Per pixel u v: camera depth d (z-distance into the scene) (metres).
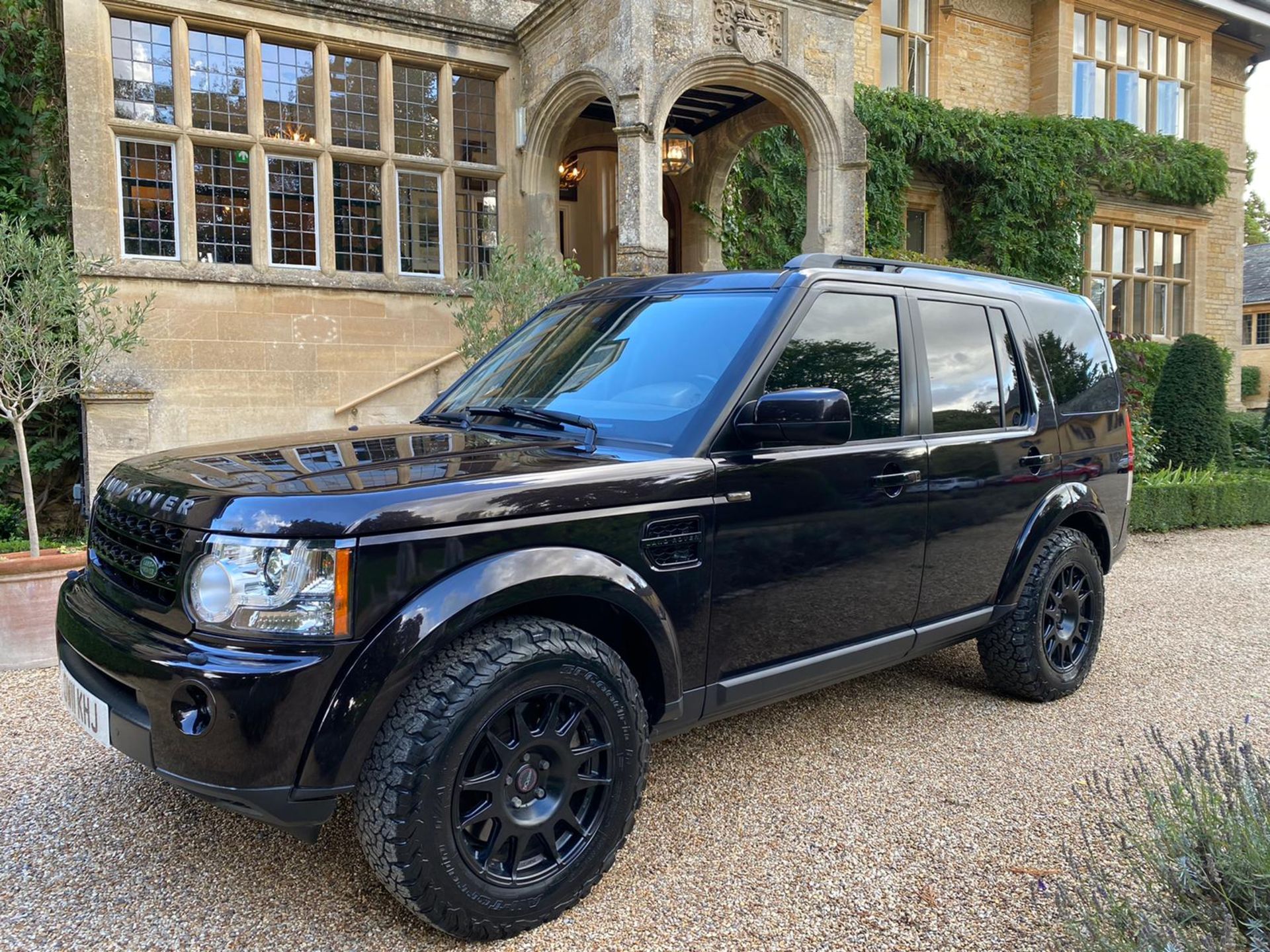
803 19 8.26
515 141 9.26
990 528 3.59
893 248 12.21
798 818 2.90
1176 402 12.05
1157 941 1.80
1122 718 3.85
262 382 8.09
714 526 2.64
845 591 3.04
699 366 2.89
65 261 5.11
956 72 13.75
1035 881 2.50
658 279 3.52
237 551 2.06
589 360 3.21
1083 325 4.42
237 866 2.55
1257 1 15.75
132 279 7.53
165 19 7.68
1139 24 15.28
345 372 8.45
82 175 7.39
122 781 3.10
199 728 2.01
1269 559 7.92
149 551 2.29
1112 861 2.62
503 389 3.37
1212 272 17.38
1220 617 5.74
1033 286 4.24
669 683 2.55
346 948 2.19
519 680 2.20
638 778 2.44
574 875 2.32
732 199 11.10
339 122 8.55
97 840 2.69
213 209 8.05
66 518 8.26
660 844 2.73
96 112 7.41
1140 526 9.27
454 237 9.05
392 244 8.73
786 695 2.97
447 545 2.15
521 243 9.31
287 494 2.13
